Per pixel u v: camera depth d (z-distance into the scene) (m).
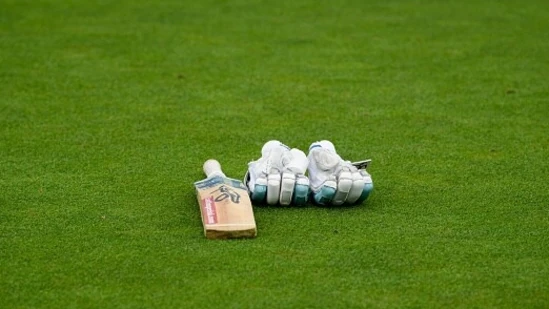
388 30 37.31
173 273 15.44
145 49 33.84
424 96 28.05
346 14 40.47
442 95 28.16
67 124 24.83
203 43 34.84
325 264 15.81
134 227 17.48
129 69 31.00
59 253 16.23
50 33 36.22
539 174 20.97
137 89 28.55
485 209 18.64
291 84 29.34
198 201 18.33
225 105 26.94
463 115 26.08
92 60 32.12
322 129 24.73
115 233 17.17
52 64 31.48
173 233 17.17
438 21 39.03
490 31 37.09
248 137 23.94
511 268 15.78
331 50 33.94
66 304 14.41
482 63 32.09
